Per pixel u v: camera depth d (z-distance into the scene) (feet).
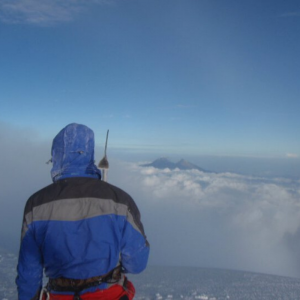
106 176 5.78
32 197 5.15
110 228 4.84
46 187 5.23
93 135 5.44
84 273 4.74
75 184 5.03
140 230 5.05
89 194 4.95
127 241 4.93
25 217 5.03
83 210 4.86
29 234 4.94
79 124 5.38
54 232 4.79
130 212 5.02
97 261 4.74
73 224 4.81
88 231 4.78
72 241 4.75
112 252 4.79
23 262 4.98
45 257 4.86
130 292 5.14
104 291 4.83
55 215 4.83
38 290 5.14
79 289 4.79
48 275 4.96
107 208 4.90
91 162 5.39
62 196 4.92
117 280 5.00
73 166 5.19
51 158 5.56
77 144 5.22
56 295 4.89
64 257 4.76
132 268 5.10
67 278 4.84
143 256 5.06
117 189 5.22
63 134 5.25
